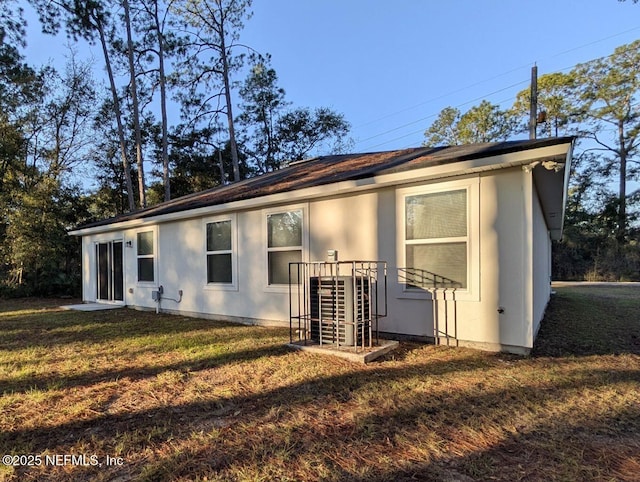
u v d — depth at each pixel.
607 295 12.71
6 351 5.20
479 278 4.89
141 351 5.12
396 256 5.59
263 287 7.17
